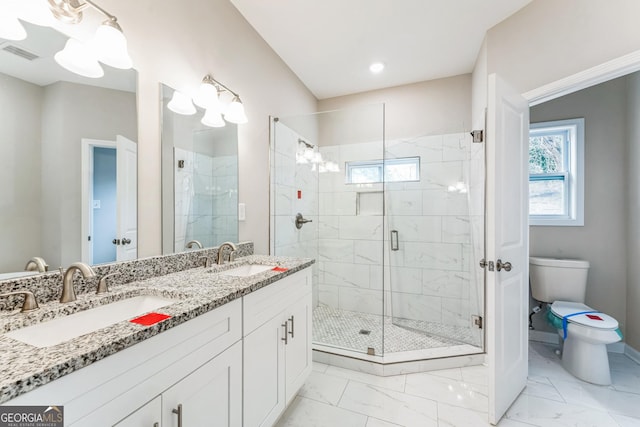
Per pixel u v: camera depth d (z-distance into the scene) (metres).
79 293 1.00
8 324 0.71
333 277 2.91
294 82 2.71
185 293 1.02
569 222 2.38
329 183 2.90
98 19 1.10
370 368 1.99
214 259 1.68
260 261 1.75
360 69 2.65
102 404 0.61
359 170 2.81
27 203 0.91
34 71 0.93
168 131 1.41
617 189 2.26
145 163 1.30
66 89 1.01
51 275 0.93
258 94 2.15
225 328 1.01
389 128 3.01
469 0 1.77
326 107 3.26
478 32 2.09
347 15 1.92
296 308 1.57
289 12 1.90
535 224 2.48
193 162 1.58
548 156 2.53
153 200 1.34
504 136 1.55
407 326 2.65
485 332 2.16
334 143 2.86
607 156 2.28
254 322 1.18
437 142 2.62
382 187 2.65
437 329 2.56
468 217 2.47
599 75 1.45
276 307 1.36
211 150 1.71
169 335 0.78
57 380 0.53
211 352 0.94
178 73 1.46
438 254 2.59
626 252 2.22
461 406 1.63
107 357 0.62
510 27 1.90
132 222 1.24
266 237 2.28
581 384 1.82
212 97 1.57
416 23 1.99
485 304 2.17
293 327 1.52
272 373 1.32
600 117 2.30
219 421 0.97
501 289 1.52
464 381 1.89
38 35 0.94
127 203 1.22
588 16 1.49
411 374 1.98
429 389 1.79
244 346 1.11
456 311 2.51
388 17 1.93
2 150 0.86
